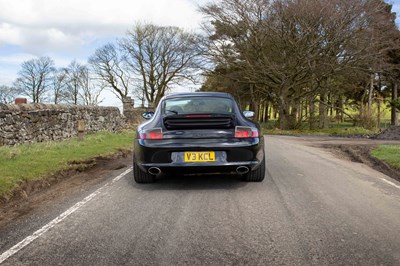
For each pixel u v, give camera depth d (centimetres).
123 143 1313
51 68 5203
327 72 2966
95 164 889
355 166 857
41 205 531
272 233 394
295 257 335
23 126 1143
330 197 546
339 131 2931
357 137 2075
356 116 3269
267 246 360
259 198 538
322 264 321
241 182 648
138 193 581
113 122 2112
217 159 570
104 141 1336
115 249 358
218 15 3055
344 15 2689
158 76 4734
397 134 1994
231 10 3019
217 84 4566
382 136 1992
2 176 641
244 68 3394
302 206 496
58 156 911
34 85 5116
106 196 567
